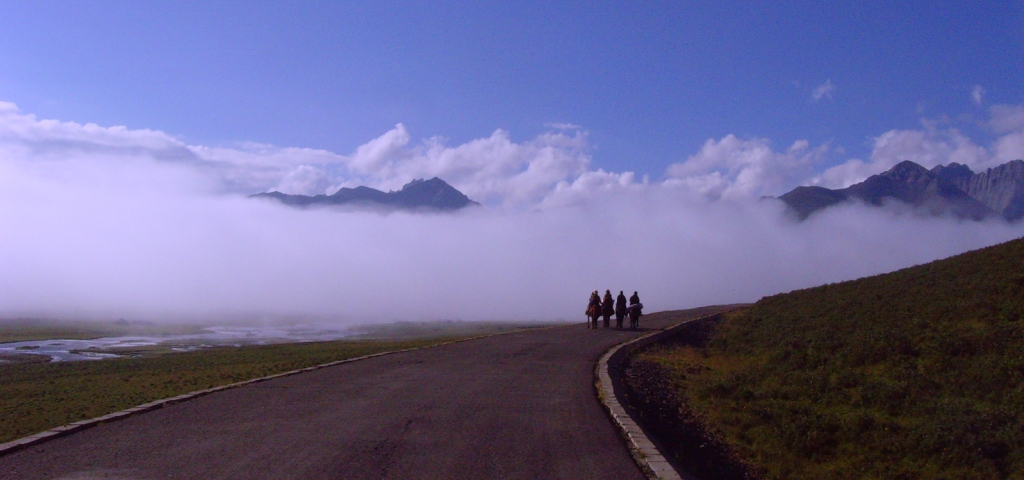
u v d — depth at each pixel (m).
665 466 8.61
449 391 14.27
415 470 8.22
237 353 38.00
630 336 30.70
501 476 8.06
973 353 19.06
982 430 12.98
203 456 8.66
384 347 31.81
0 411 17.33
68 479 7.60
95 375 28.53
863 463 13.02
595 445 9.69
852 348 22.14
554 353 22.84
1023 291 22.97
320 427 10.53
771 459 13.15
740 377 20.95
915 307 25.81
